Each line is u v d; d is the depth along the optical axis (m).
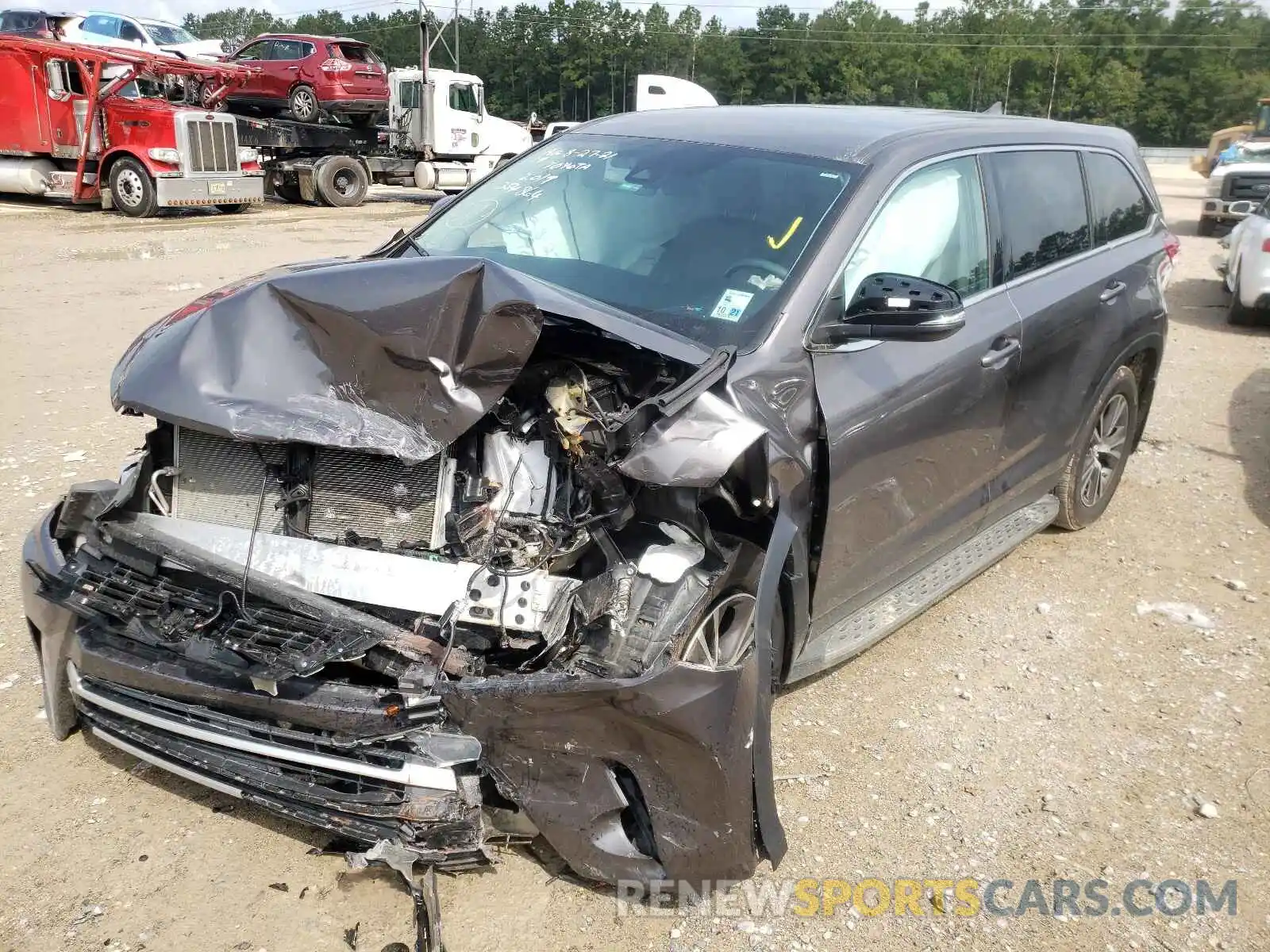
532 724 2.50
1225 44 92.69
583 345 3.12
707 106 4.59
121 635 2.80
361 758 2.56
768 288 3.27
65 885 2.77
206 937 2.62
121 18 22.66
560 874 2.89
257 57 22.58
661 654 2.58
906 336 3.14
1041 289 4.36
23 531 4.80
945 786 3.41
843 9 94.62
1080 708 3.91
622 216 3.71
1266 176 18.70
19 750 3.31
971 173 4.07
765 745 2.72
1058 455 4.84
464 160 23.61
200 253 13.56
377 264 2.95
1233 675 4.18
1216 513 5.89
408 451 2.65
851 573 3.48
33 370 7.74
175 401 2.71
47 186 18.30
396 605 2.71
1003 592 4.85
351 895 2.78
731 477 2.81
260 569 2.81
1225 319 11.72
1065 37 93.69
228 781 2.72
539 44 90.75
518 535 2.80
